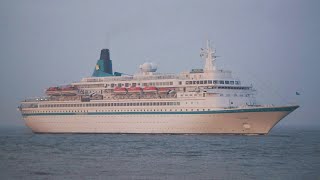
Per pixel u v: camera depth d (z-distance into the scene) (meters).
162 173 157.25
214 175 154.00
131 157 195.38
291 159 190.38
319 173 158.12
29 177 150.62
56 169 165.00
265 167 169.88
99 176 152.25
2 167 169.38
